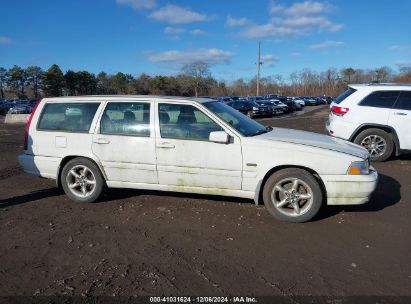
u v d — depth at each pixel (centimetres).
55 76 8481
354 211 510
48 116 575
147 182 529
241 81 10169
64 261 376
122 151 529
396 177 701
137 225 470
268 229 452
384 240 420
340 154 457
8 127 2127
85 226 469
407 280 335
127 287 327
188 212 512
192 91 9594
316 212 462
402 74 7669
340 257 379
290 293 316
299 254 387
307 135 537
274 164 470
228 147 485
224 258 379
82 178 558
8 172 767
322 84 10625
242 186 488
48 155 568
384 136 817
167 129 512
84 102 559
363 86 841
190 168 503
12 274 352
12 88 9169
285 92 10512
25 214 514
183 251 396
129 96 551
